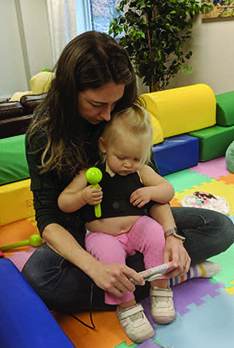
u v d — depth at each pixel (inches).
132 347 37.6
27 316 30.3
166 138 88.4
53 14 165.3
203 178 81.5
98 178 37.3
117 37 152.3
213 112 94.0
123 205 41.2
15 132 79.1
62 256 38.0
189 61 119.2
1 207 63.1
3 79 184.4
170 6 105.3
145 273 35.0
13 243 58.1
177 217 47.8
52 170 39.8
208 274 47.1
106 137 40.1
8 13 176.2
